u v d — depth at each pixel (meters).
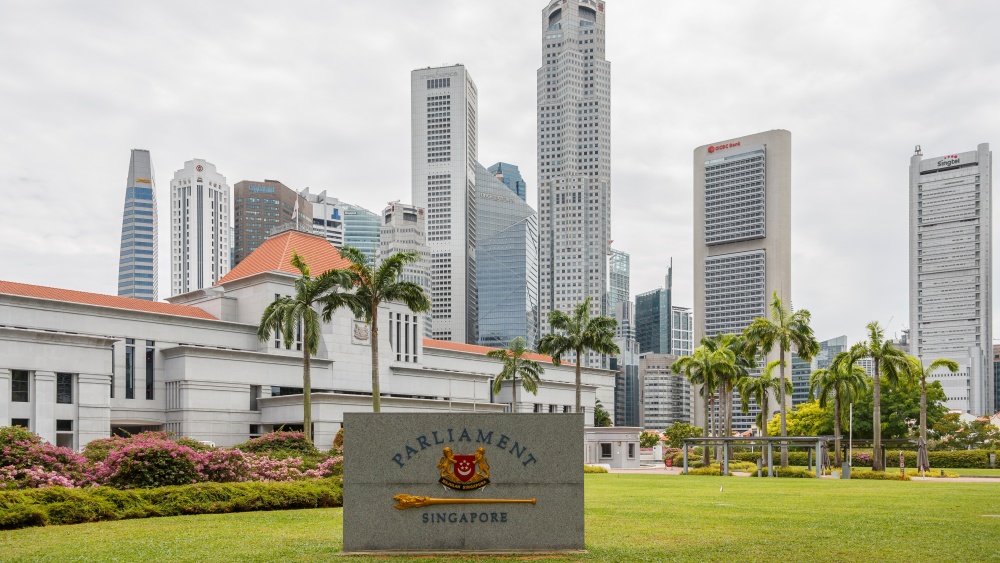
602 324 81.00
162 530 20.88
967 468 88.06
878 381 71.94
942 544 19.05
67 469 28.72
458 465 17.33
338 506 28.36
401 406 80.88
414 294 58.66
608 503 31.97
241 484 27.62
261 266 83.94
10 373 60.69
